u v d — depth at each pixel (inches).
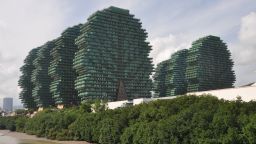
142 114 5034.5
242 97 4643.2
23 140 7470.5
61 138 7027.6
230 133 3408.0
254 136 3282.5
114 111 6067.9
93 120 6220.5
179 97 5012.3
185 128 3873.0
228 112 3708.2
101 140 5595.5
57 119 7652.6
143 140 4404.5
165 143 4018.2
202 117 3774.6
